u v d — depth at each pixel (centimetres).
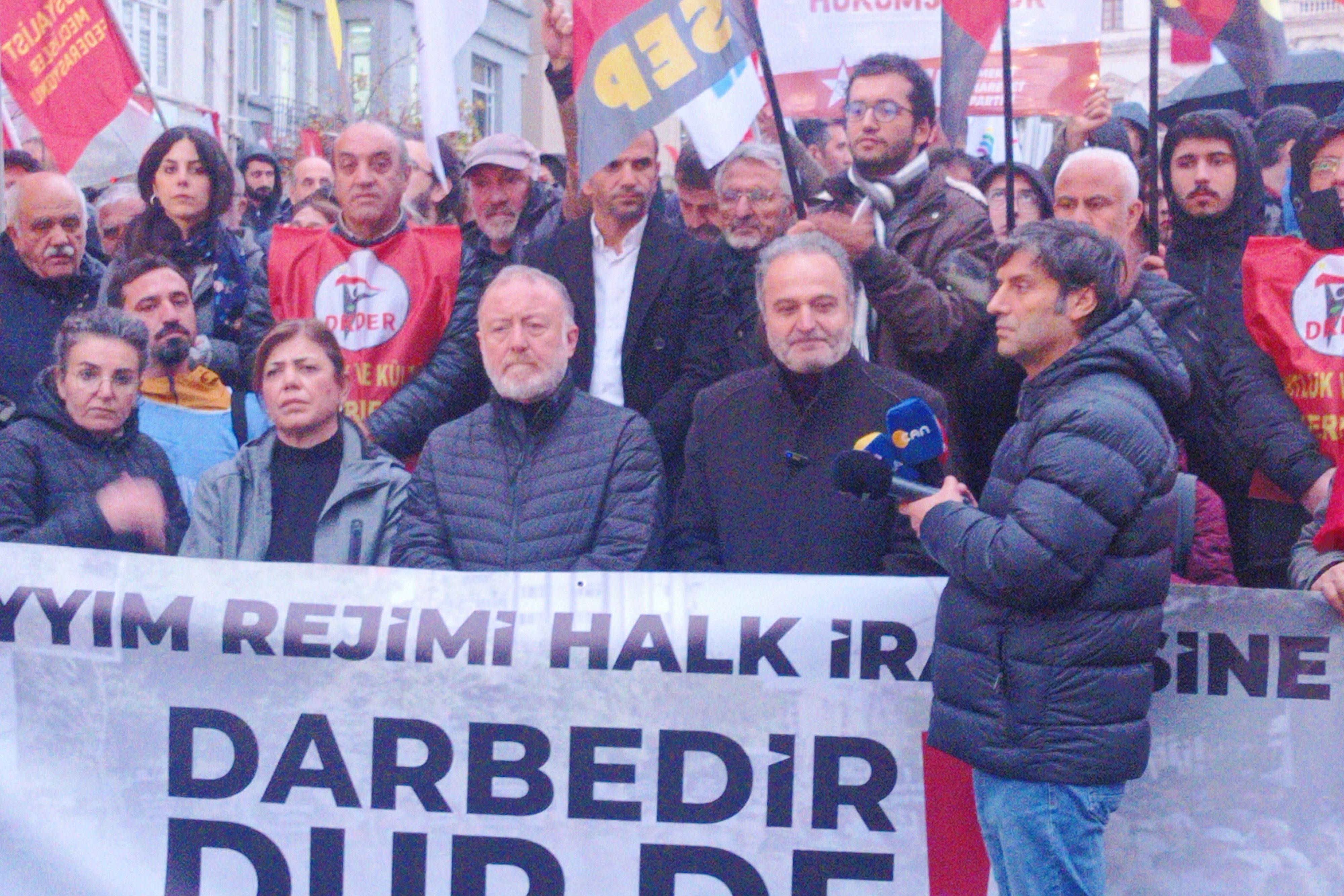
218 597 349
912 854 336
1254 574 388
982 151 680
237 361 435
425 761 345
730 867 341
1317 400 378
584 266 430
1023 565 271
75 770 353
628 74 373
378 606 346
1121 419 275
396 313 427
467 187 530
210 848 351
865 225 378
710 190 514
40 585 353
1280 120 515
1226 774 332
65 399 379
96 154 543
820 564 342
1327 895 330
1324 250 381
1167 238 495
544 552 352
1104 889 293
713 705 339
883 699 336
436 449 365
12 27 455
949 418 365
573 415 361
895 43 505
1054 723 277
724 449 354
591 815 343
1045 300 286
